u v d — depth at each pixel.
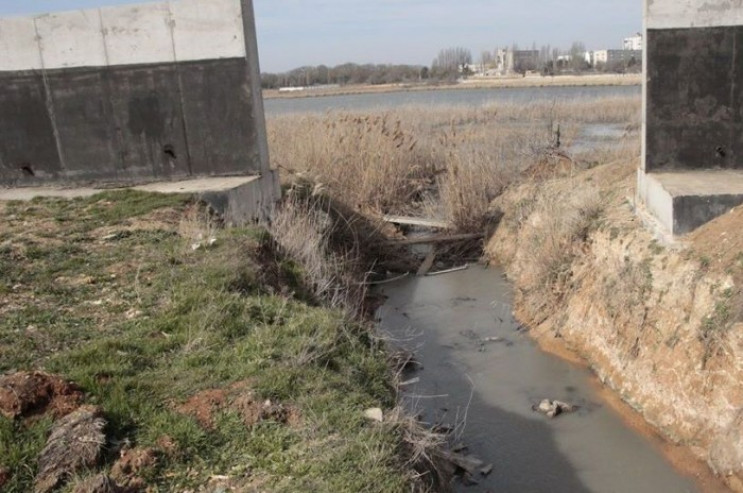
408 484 3.89
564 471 5.79
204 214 8.61
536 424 6.56
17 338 5.02
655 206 7.77
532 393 7.20
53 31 10.44
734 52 8.47
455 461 5.68
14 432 3.76
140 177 10.74
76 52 10.45
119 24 10.27
